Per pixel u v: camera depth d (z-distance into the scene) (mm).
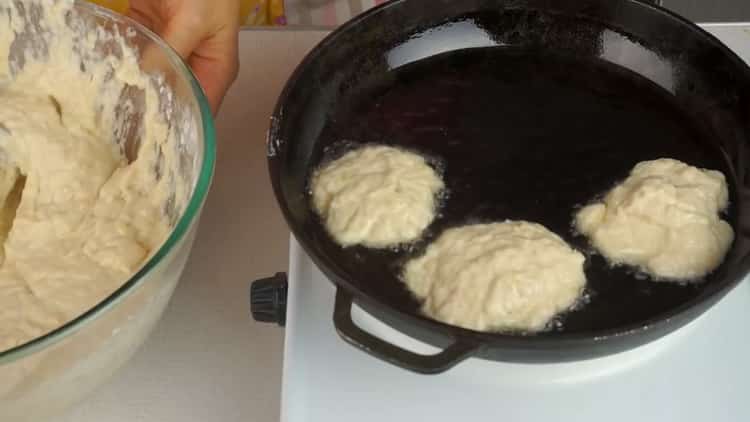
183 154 469
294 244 439
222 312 487
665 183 438
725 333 398
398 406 386
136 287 357
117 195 494
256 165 564
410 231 438
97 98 534
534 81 522
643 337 344
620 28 518
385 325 404
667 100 504
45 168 501
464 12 534
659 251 417
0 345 415
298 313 417
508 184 465
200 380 455
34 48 534
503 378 390
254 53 640
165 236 465
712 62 483
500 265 404
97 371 387
